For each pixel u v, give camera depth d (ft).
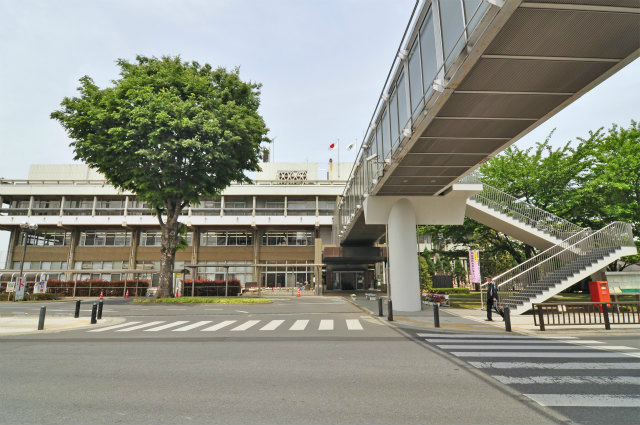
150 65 80.94
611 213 76.74
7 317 55.11
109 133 73.15
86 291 111.14
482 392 18.10
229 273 155.74
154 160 74.79
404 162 48.44
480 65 27.32
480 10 24.80
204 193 88.48
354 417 14.76
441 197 66.08
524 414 15.10
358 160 73.87
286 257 158.20
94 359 25.99
